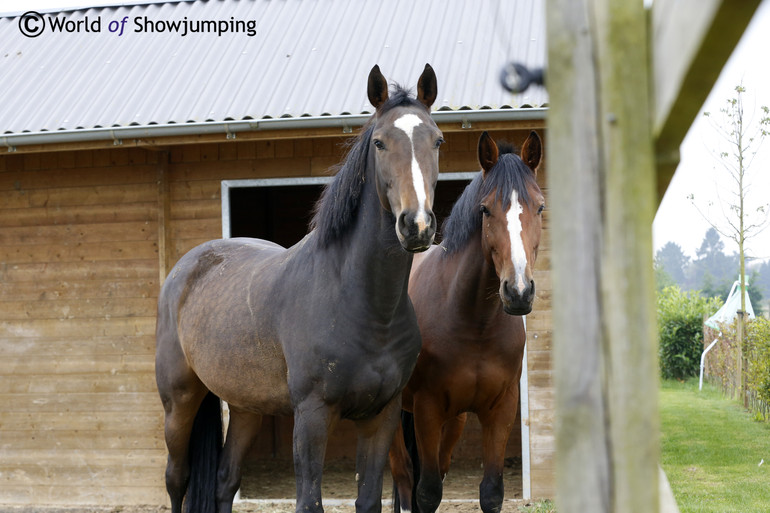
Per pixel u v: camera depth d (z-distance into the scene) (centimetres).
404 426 623
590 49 140
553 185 143
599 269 139
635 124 138
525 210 461
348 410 467
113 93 910
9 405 873
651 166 139
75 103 897
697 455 1053
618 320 138
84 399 861
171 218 861
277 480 1021
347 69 898
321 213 475
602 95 139
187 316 583
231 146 855
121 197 868
